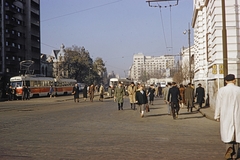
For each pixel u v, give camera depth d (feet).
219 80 73.92
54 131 44.57
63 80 216.74
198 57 115.55
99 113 75.36
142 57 597.93
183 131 44.96
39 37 294.25
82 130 45.62
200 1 107.04
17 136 40.06
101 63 343.05
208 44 93.56
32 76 179.32
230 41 74.64
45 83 188.85
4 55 167.22
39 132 43.62
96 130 45.65
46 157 28.02
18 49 253.03
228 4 75.25
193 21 134.00
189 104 79.97
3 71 166.71
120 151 30.53
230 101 25.23
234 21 74.84
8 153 29.71
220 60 74.84
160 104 112.68
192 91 79.97
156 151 30.50
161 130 45.91
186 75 220.02
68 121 57.77
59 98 168.55
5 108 95.50
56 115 70.33
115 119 61.57
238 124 25.07
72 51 296.51
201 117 67.15
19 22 260.62
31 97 175.73
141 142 35.60
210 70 90.38
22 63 228.22
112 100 148.66
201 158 27.48
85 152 30.12
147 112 78.23
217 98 26.04
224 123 25.29
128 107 96.89
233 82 26.09
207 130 46.24
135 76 597.93
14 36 240.32
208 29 94.38
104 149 31.55
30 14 274.36
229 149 25.55
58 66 297.94
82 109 88.99
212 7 81.51
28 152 30.17
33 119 61.67
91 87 131.23
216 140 37.06
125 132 43.62
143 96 65.21
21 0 261.65
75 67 295.07
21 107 99.91
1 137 39.24
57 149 31.60
